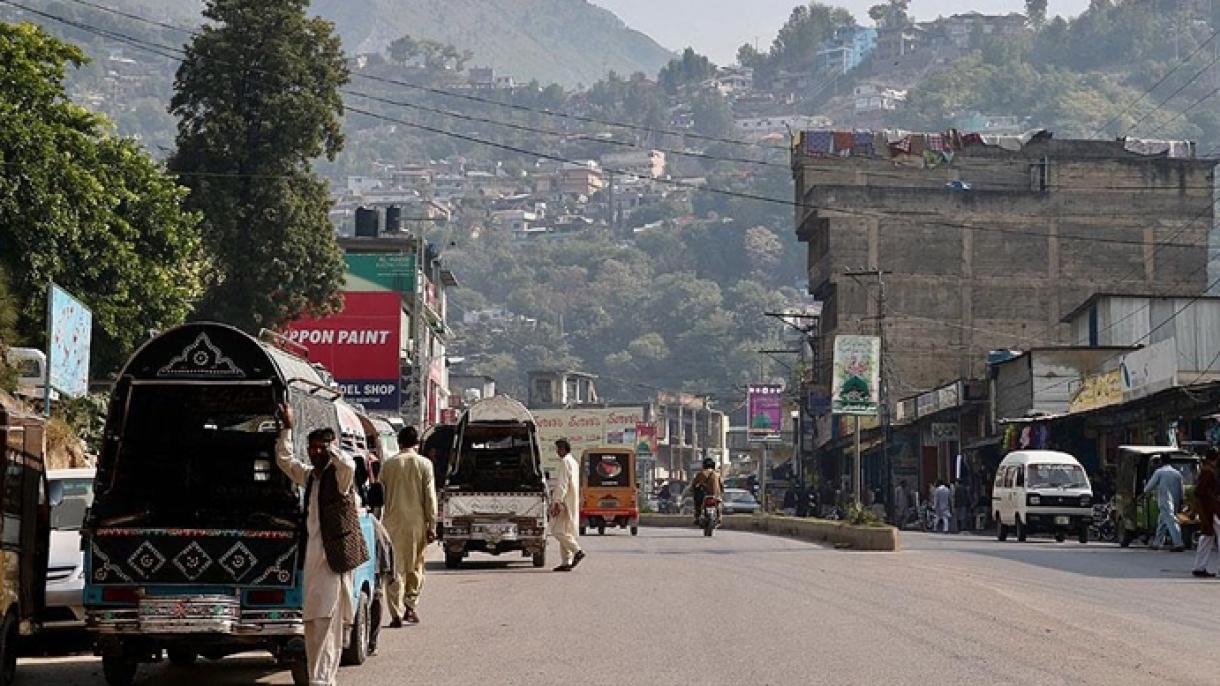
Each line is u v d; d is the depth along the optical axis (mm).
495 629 17750
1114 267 90125
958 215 89812
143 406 14273
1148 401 44812
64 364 32125
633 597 21359
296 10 51656
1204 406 42781
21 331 36312
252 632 12977
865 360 46656
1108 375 50906
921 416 74250
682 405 152875
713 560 30172
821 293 94562
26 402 28609
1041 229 89938
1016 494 41531
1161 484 32688
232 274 50125
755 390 104000
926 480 76938
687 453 152750
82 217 38094
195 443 15016
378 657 15430
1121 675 13531
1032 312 89562
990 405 65438
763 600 20656
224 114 50031
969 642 15883
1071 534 41844
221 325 13344
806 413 96875
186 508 14508
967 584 23000
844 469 95750
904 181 93438
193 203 49250
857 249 89188
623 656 15062
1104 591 21828
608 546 37812
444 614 19656
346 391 73062
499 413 29516
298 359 14992
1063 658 14641
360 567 14562
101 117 40656
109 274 39219
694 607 19797
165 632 12898
